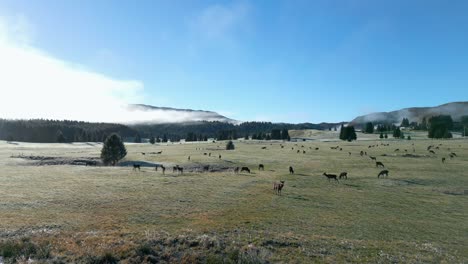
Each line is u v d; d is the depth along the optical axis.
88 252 18.69
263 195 44.44
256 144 157.00
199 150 127.44
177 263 18.11
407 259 21.11
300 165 82.25
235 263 18.00
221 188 48.31
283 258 19.44
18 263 17.28
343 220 32.97
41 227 26.62
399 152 105.75
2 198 38.22
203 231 25.11
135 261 17.91
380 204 41.84
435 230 31.12
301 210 36.66
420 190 51.88
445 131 176.75
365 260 20.22
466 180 60.03
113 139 89.94
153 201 38.41
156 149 134.00
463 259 22.53
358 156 99.00
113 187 47.09
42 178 55.09
